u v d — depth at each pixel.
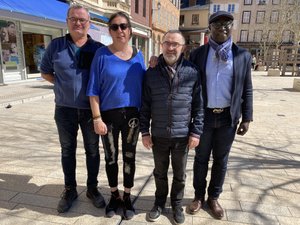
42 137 4.84
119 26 2.31
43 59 2.62
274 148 4.69
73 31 2.45
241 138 5.21
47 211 2.70
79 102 2.55
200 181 2.75
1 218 2.57
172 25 37.84
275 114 7.38
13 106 7.26
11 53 10.60
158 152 2.51
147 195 3.05
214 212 2.69
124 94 2.42
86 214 2.67
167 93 2.33
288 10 28.81
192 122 2.49
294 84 12.84
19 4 8.66
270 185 3.33
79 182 3.26
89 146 2.71
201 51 2.54
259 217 2.69
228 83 2.48
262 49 39.72
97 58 2.40
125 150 2.60
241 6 47.59
